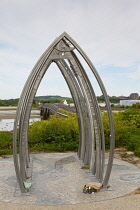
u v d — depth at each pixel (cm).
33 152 927
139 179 596
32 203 455
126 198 477
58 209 432
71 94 772
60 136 1062
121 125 1216
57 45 532
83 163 731
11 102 10438
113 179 596
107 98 514
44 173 647
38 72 524
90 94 572
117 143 1050
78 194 501
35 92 524
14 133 483
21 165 529
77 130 1081
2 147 992
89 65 518
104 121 1136
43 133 1092
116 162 773
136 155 866
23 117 510
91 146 670
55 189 531
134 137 1109
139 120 1588
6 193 505
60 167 703
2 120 2997
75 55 556
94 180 588
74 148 970
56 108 2842
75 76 679
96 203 455
